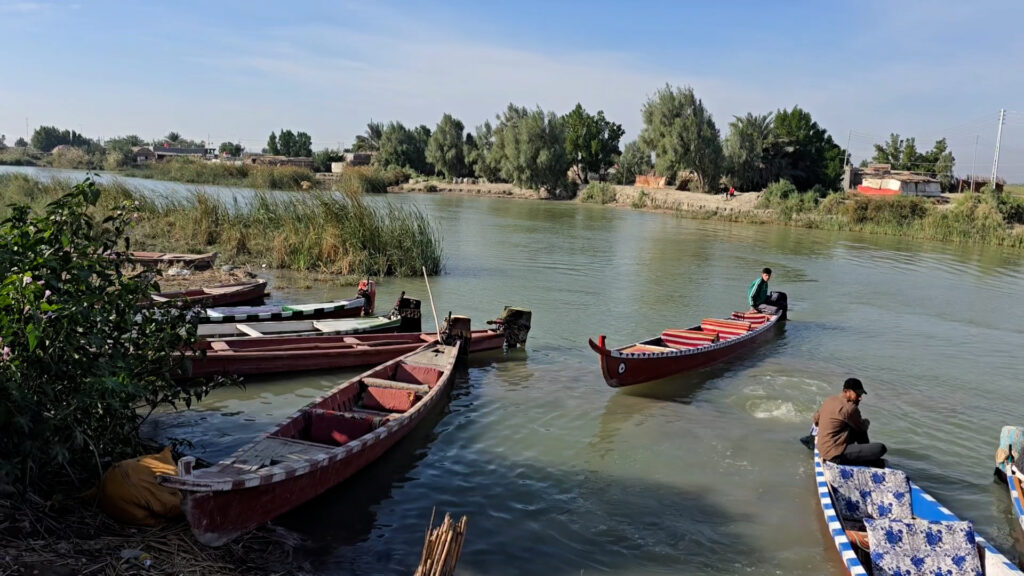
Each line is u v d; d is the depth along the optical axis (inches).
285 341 522.3
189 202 1214.9
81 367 266.8
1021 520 318.7
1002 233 1721.2
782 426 444.8
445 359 494.0
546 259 1168.2
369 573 266.1
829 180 3115.2
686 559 289.4
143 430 382.3
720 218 2253.9
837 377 559.8
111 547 238.4
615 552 292.7
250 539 273.4
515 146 3107.8
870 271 1192.2
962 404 504.1
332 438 351.3
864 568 249.3
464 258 1135.0
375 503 324.5
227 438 381.7
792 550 297.9
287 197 1150.3
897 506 312.5
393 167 3914.9
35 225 280.4
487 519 315.3
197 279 801.6
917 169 3528.5
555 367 557.3
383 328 593.6
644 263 1170.0
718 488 354.9
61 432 267.1
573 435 419.2
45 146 6727.4
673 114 2898.6
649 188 3043.8
